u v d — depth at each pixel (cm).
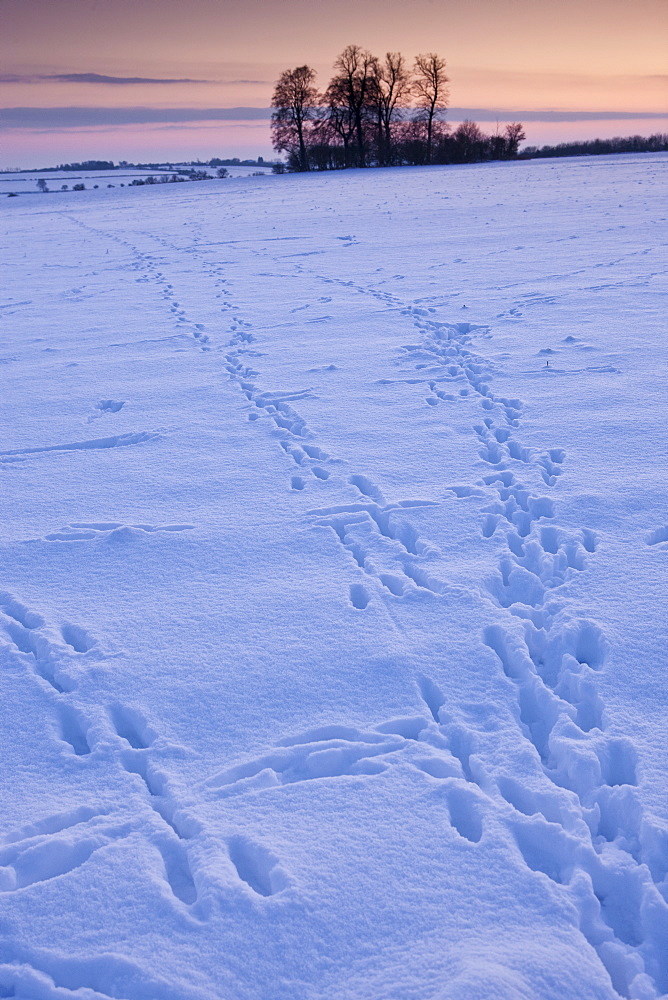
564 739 276
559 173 3541
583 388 660
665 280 1066
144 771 276
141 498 490
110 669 323
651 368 701
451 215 2020
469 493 476
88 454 570
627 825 248
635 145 6425
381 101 5672
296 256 1491
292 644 337
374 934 212
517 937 210
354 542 423
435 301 1034
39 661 335
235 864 238
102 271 1420
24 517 469
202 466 538
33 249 1775
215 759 276
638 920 219
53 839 241
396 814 251
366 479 501
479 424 595
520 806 259
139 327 966
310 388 699
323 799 257
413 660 324
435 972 200
